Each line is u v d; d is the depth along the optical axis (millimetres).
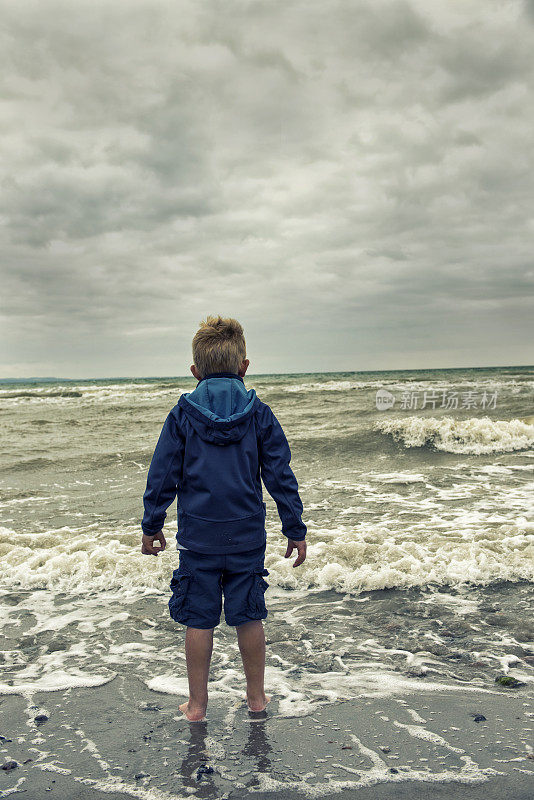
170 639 3100
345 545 4453
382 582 3846
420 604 3502
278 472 2275
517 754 1868
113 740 2043
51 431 12578
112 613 3502
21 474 8117
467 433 9852
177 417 2283
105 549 4543
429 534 4887
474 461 8719
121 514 5941
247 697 2279
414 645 2912
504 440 9688
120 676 2631
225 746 1982
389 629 3141
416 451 9375
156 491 2234
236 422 2215
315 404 16094
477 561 4125
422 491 6883
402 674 2578
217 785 1740
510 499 6359
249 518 2211
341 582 3920
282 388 21766
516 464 8438
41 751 1972
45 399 20844
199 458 2205
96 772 1830
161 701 2371
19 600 3752
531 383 22141
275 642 3002
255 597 2207
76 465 8602
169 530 5258
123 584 4000
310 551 4355
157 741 2031
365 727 2090
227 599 2215
